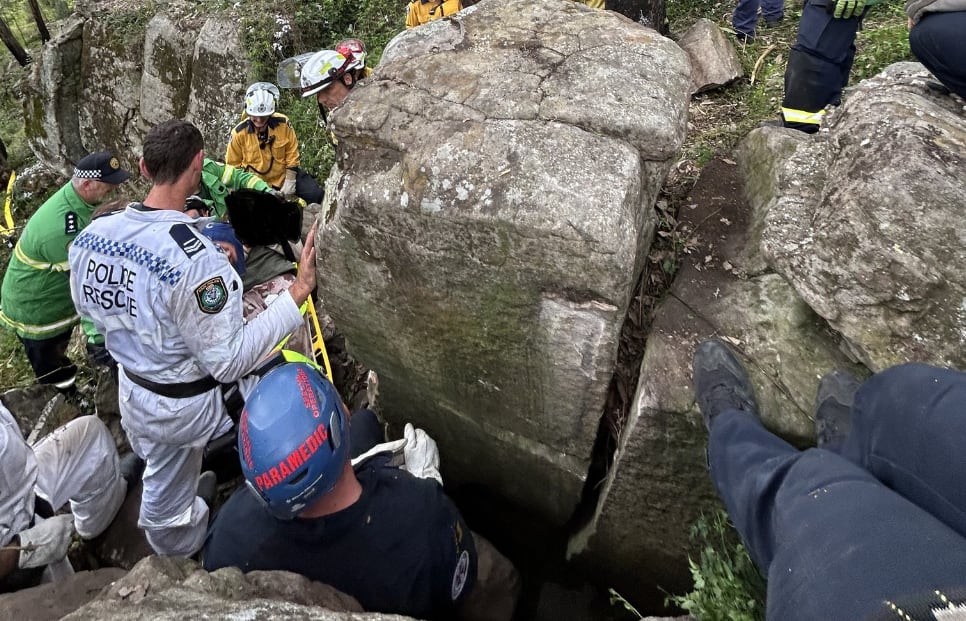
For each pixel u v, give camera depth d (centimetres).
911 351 169
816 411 179
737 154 270
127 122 777
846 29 275
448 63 232
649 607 257
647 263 233
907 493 114
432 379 238
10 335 586
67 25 801
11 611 164
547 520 272
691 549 221
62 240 367
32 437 347
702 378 189
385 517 158
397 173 203
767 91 386
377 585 157
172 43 678
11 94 1138
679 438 198
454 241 195
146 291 198
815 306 185
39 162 992
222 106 643
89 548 286
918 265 166
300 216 299
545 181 186
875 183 174
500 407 230
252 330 212
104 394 337
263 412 145
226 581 142
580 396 209
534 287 192
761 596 151
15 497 198
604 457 238
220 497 307
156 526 254
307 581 150
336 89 336
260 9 625
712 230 237
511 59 227
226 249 251
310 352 296
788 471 125
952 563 86
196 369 218
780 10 470
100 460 262
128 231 202
